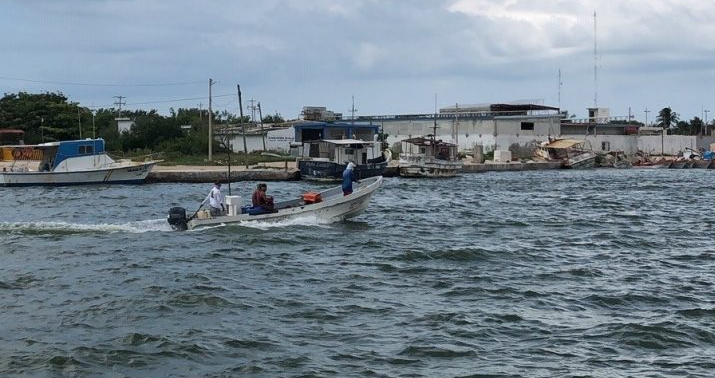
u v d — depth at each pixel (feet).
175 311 64.69
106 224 115.75
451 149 274.98
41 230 107.14
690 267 87.61
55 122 321.93
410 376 49.90
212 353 53.98
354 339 57.26
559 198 181.37
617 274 82.69
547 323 62.18
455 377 49.88
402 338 57.62
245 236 101.60
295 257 89.30
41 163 213.66
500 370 51.24
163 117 367.25
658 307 67.87
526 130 369.50
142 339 56.70
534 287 75.25
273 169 246.68
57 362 52.03
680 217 141.28
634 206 162.61
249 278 77.61
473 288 74.23
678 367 52.13
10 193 187.62
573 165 341.00
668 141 409.69
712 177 277.64
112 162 217.15
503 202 169.27
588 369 51.65
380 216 135.03
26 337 57.26
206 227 107.45
